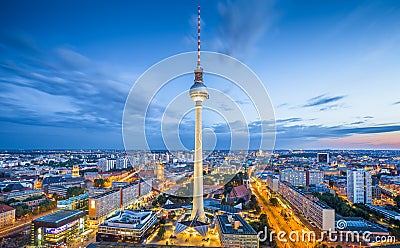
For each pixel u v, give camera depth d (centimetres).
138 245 8388
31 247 18262
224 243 16562
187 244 18738
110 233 19400
